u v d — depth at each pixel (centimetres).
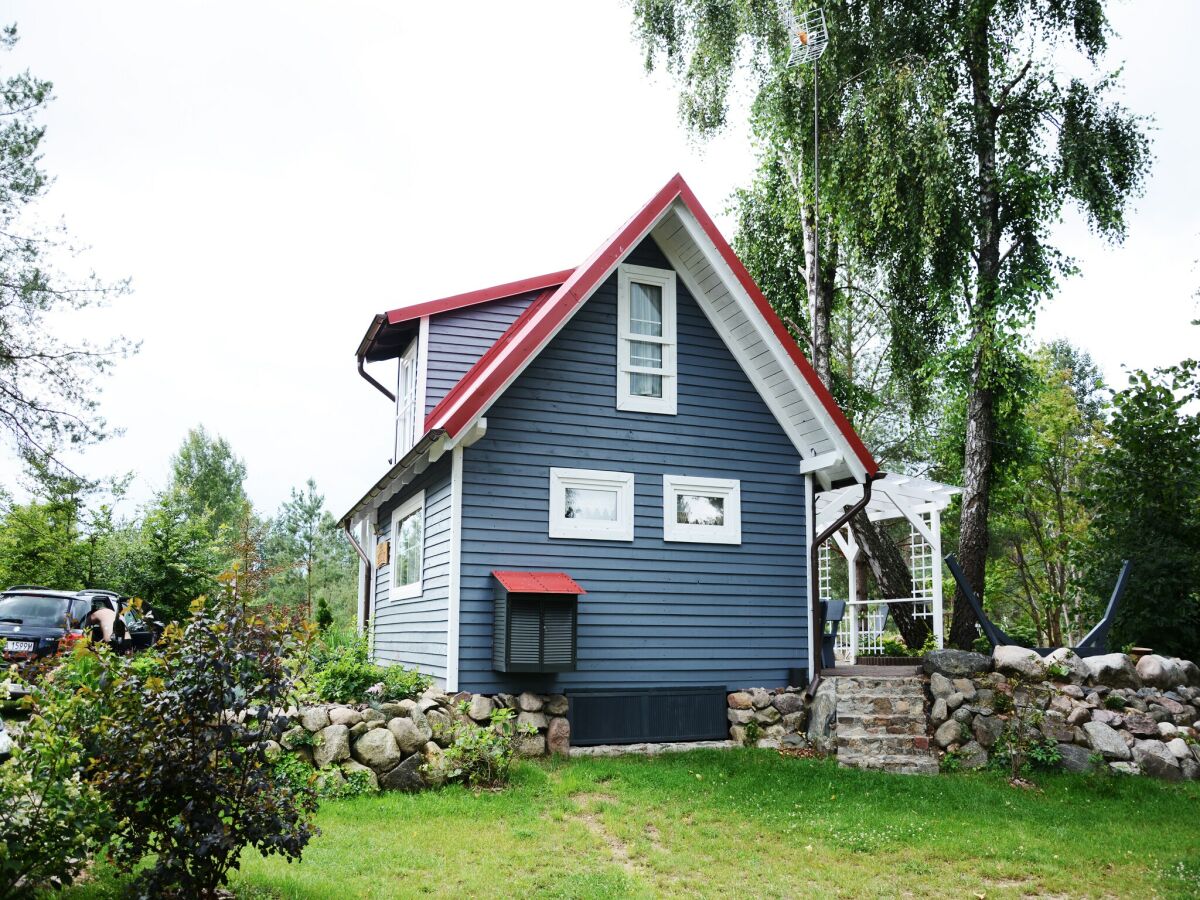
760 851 815
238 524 4203
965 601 1828
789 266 2206
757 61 1989
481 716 1127
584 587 1244
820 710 1248
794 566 1384
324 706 967
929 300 1853
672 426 1337
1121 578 1477
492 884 680
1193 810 987
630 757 1177
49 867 497
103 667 550
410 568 1453
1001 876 764
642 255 1364
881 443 3319
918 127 1709
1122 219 1795
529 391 1256
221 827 528
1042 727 1154
